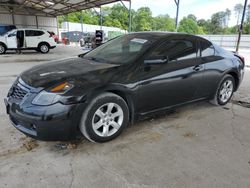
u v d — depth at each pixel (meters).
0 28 18.84
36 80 2.63
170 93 3.36
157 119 3.67
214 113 4.02
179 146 2.85
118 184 2.15
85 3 20.39
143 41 3.34
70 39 35.22
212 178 2.26
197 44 3.71
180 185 2.15
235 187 2.14
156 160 2.54
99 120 2.76
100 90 2.65
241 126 3.51
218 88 4.18
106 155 2.61
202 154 2.69
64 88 2.49
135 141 2.94
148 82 3.04
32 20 28.56
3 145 2.76
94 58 3.50
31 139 2.91
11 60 11.45
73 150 2.69
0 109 3.96
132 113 3.07
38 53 15.83
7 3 24.55
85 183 2.15
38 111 2.40
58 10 26.17
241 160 2.59
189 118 3.76
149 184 2.16
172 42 3.39
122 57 3.21
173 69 3.30
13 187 2.07
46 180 2.17
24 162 2.44
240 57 4.64
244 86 6.26
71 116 2.49
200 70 3.67
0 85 5.78
